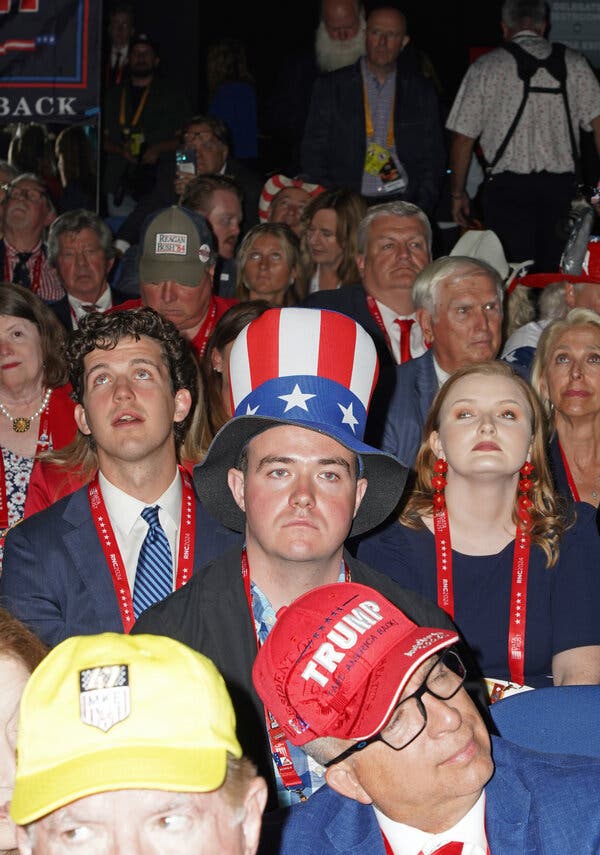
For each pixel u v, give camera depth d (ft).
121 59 30.73
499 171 25.44
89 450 12.89
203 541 11.72
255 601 9.49
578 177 25.36
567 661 12.09
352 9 29.71
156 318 11.96
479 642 12.15
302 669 7.13
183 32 34.96
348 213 21.81
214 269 20.98
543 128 25.13
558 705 9.25
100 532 11.61
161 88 30.60
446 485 12.42
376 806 7.43
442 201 28.66
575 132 25.23
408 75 26.35
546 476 12.44
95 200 26.09
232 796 5.63
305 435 9.07
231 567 9.70
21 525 11.73
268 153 31.40
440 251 26.30
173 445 11.98
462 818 7.42
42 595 11.32
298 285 21.61
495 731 9.25
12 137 25.86
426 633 7.08
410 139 26.32
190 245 18.97
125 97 30.53
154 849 5.40
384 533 12.50
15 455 15.35
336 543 9.11
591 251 19.13
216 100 31.45
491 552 12.33
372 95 26.30
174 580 11.58
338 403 9.32
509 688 11.22
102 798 5.37
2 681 7.45
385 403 15.97
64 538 11.53
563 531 12.41
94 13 22.95
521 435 12.07
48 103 23.03
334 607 7.29
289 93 30.86
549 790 7.66
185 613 9.54
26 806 5.33
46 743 5.45
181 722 5.47
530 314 20.30
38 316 15.47
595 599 12.20
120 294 23.18
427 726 7.10
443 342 16.62
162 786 5.29
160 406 11.71
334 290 19.99
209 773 5.39
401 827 7.49
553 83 25.03
